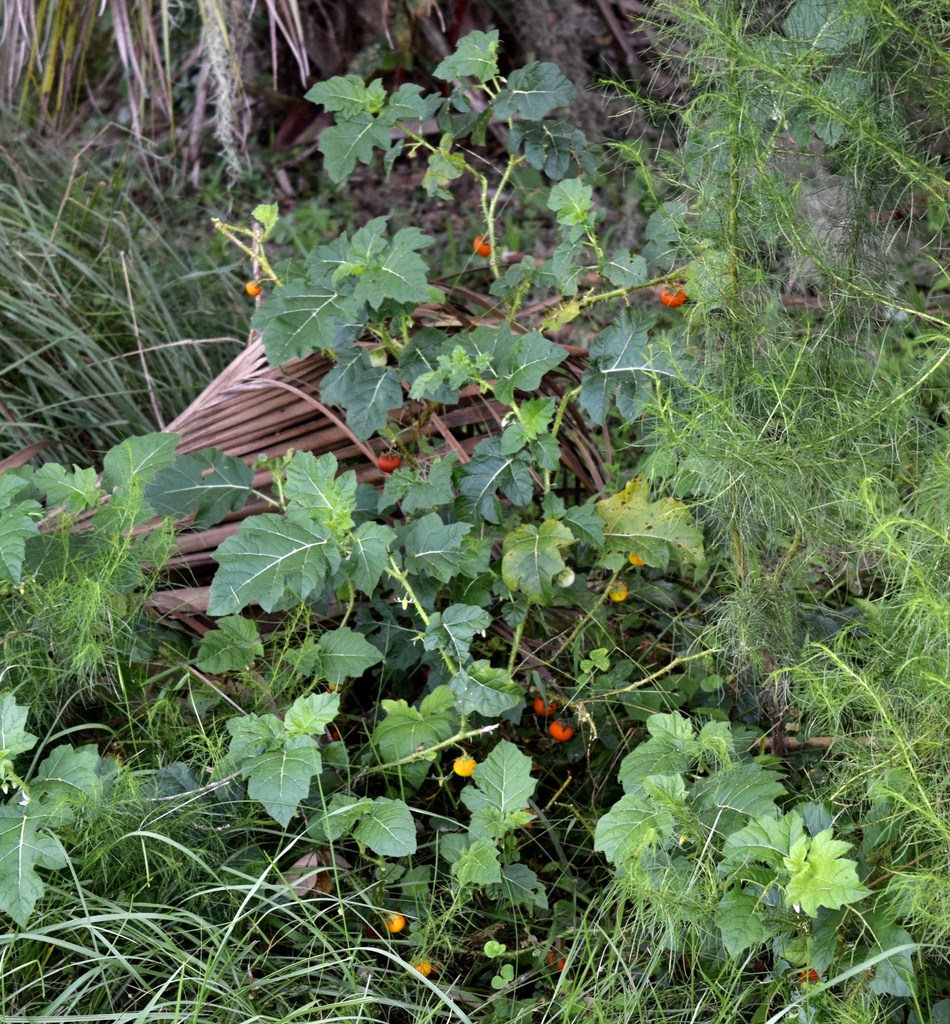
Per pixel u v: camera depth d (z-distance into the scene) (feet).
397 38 14.19
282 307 5.84
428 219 13.52
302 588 5.28
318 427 7.12
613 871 5.74
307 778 4.92
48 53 12.49
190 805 5.30
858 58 5.37
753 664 5.89
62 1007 4.91
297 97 15.35
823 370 5.66
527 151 6.53
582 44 13.65
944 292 7.98
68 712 5.95
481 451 5.98
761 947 5.16
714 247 5.46
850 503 5.24
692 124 5.41
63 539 5.71
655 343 5.99
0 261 9.48
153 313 10.05
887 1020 4.76
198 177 14.06
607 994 4.96
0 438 8.68
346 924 5.31
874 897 4.75
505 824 5.24
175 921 4.98
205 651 5.62
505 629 6.70
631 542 6.16
